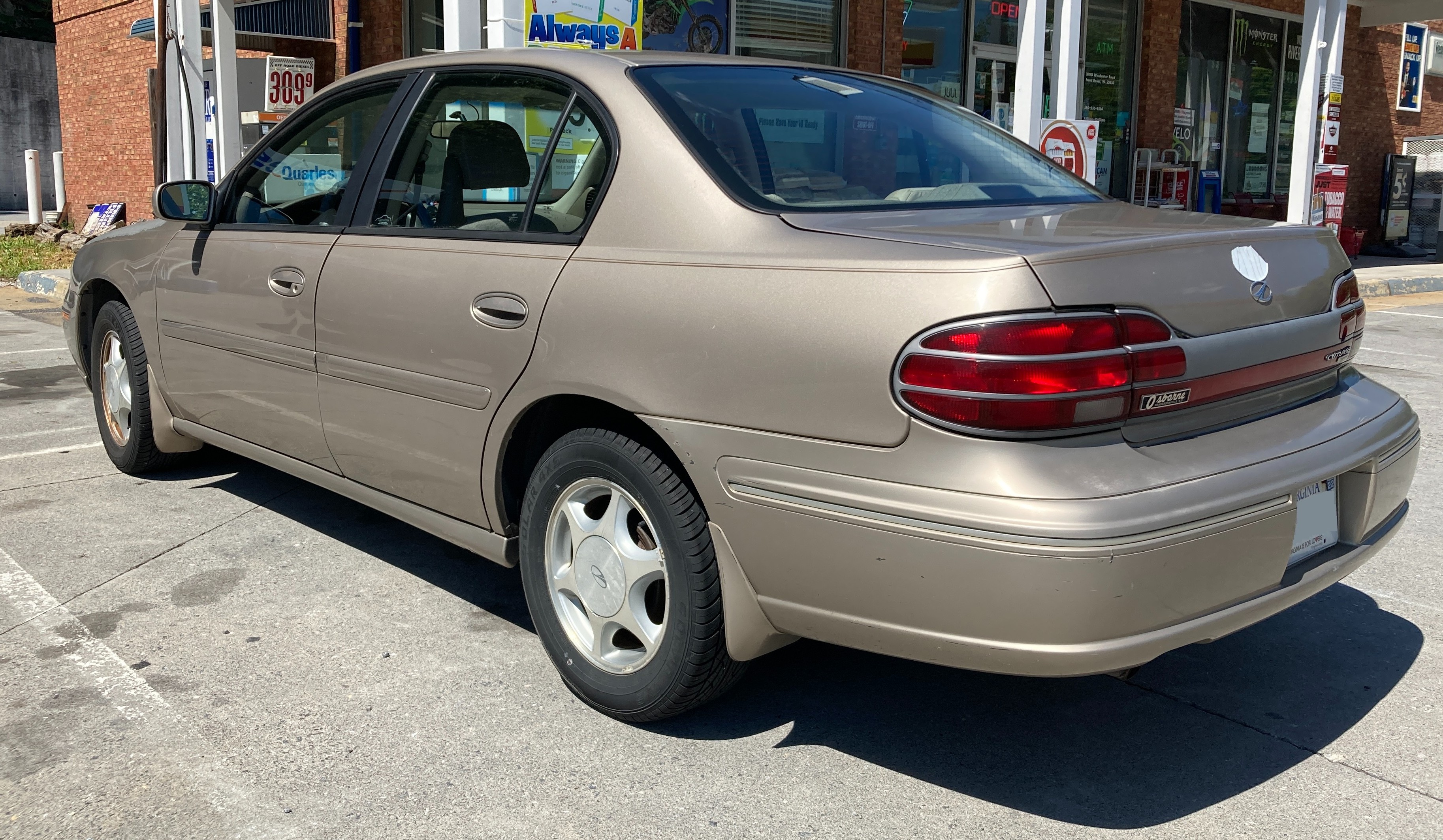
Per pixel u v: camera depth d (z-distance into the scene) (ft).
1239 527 7.51
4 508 14.87
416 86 11.62
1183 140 54.44
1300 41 58.70
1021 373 6.99
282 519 14.60
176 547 13.55
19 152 85.30
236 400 13.25
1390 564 13.37
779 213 8.59
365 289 11.07
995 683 10.36
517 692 10.04
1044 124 34.09
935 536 7.18
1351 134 61.00
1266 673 10.53
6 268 41.86
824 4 40.93
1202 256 7.95
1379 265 52.65
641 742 9.21
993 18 46.24
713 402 8.16
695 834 7.97
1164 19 50.85
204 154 37.09
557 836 7.92
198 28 34.35
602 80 9.90
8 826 7.90
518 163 10.23
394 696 9.91
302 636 11.12
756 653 8.62
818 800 8.40
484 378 9.82
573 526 9.57
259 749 8.99
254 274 12.59
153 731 9.23
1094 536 6.86
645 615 9.20
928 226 8.39
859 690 10.19
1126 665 7.26
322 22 37.88
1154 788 8.59
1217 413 8.04
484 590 12.38
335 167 12.28
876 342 7.40
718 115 9.62
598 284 8.99
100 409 16.55
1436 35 64.23
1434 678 10.40
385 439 11.09
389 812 8.17
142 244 14.88
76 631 11.14
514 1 22.08
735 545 8.23
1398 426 9.24
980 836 7.98
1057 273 7.16
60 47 54.70
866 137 10.30
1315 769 8.85
